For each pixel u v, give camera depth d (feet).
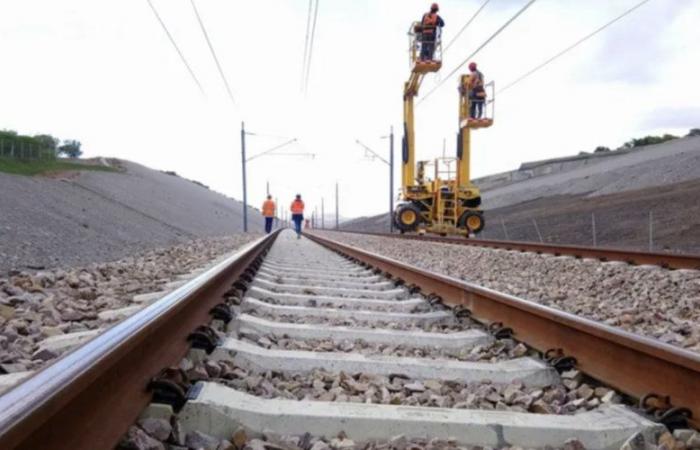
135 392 7.56
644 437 8.10
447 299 19.62
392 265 28.27
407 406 8.93
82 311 16.96
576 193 144.77
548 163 244.22
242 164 125.80
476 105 79.05
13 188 50.06
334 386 10.49
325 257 47.09
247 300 17.99
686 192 89.20
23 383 5.68
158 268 30.45
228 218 182.60
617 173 148.36
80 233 41.55
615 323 17.81
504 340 14.14
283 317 16.98
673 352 8.57
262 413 8.24
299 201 94.07
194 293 11.84
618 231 74.90
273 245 66.80
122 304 18.26
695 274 26.04
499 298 14.88
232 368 10.80
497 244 49.78
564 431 8.25
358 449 7.70
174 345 10.14
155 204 112.68
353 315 17.46
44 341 12.48
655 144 223.51
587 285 26.48
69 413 5.73
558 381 11.35
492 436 8.24
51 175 93.86
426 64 79.15
